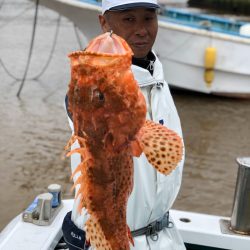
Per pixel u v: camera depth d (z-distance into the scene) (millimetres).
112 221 1768
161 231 2354
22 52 19359
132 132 1642
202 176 8516
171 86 14844
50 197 3092
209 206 7293
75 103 1626
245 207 3166
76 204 2219
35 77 15945
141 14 2104
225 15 31094
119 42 1558
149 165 2156
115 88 1564
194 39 13938
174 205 7254
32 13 28375
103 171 1687
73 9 13445
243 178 3162
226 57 14188
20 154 9109
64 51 19844
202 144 10438
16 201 7133
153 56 2305
